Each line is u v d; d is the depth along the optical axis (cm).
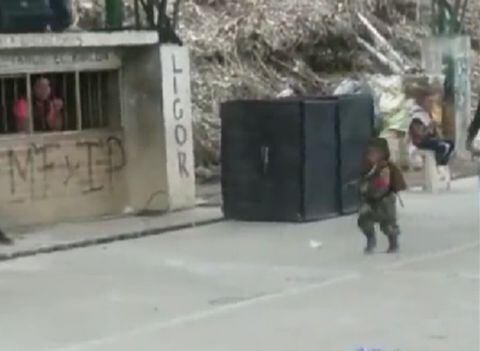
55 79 1817
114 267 1396
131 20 2347
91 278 1323
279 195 1741
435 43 2583
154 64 1877
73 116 1836
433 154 2062
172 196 1886
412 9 3334
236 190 1773
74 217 1817
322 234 1625
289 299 1183
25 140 1755
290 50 2891
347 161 1802
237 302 1174
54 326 1079
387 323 1062
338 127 1786
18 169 1744
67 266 1409
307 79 2833
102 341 1012
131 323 1086
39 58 1772
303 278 1301
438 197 1991
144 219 1798
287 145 1736
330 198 1784
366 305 1145
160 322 1087
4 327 1077
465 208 1848
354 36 3019
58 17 1761
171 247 1544
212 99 2589
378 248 1495
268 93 2691
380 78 2384
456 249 1479
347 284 1258
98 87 1872
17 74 1748
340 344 982
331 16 3006
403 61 3048
